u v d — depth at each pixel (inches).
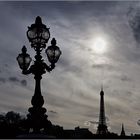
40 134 453.4
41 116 514.6
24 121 515.8
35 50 536.7
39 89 526.3
